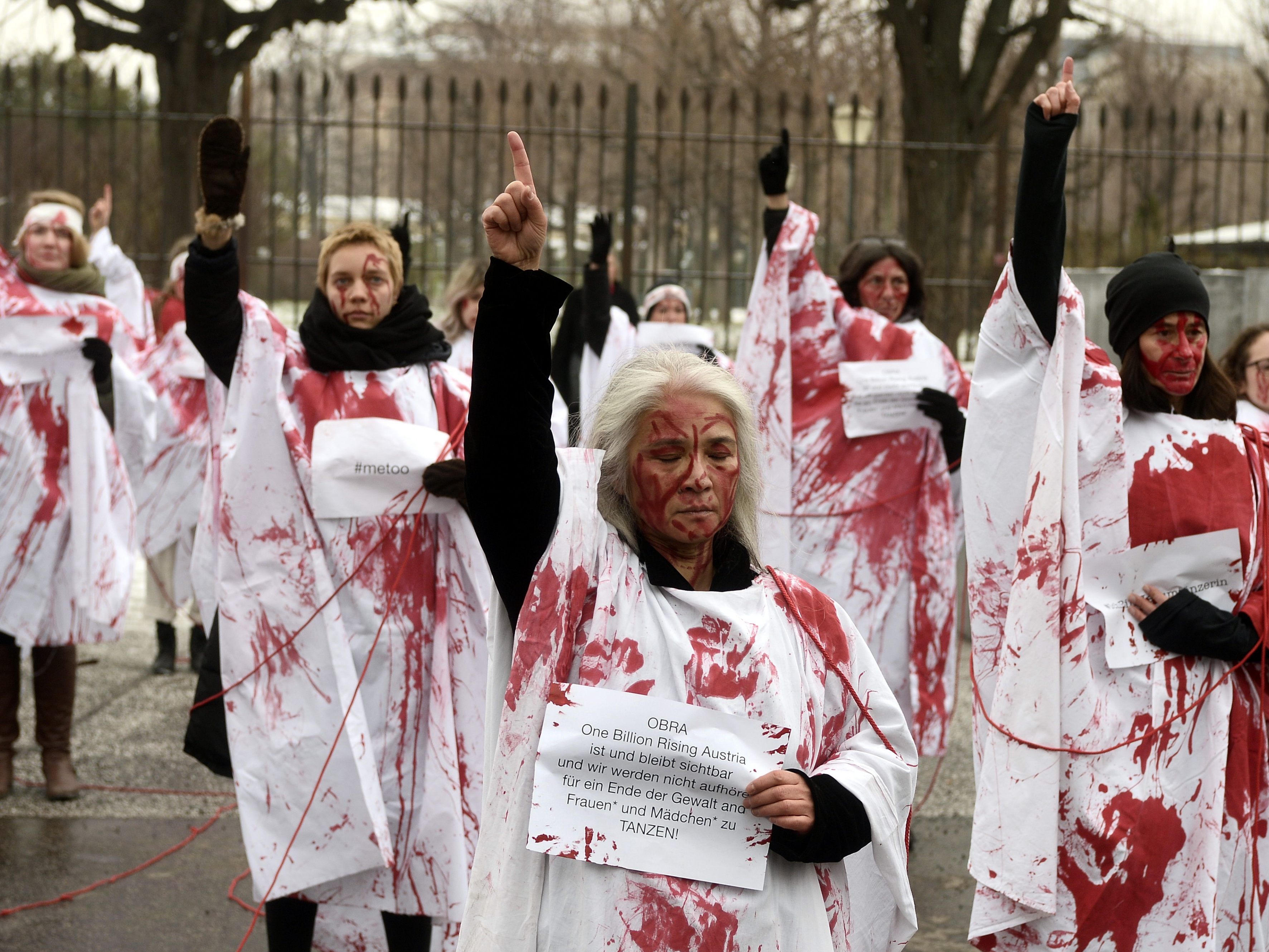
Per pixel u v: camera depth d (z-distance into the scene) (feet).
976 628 11.12
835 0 80.84
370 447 12.42
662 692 6.71
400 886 12.55
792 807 6.59
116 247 25.98
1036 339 10.61
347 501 12.38
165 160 38.42
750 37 90.33
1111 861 10.48
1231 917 10.87
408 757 12.60
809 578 18.40
